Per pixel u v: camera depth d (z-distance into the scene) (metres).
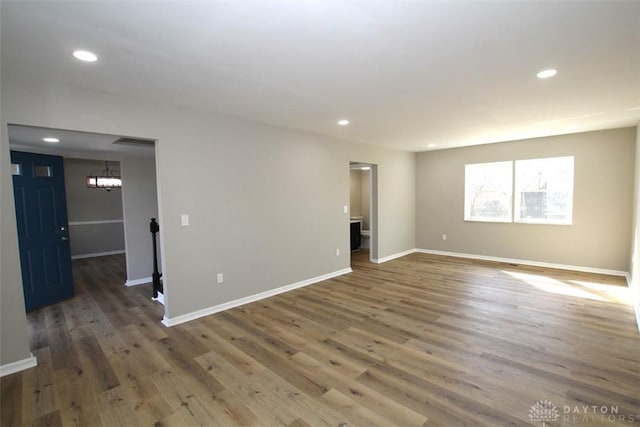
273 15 1.73
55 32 1.88
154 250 4.44
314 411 2.05
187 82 2.74
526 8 1.68
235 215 3.99
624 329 3.15
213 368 2.58
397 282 5.02
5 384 2.38
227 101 3.30
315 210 5.06
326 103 3.40
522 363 2.56
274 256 4.47
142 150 4.72
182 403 2.15
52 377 2.47
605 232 5.19
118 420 1.99
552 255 5.72
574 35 1.98
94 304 4.18
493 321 3.40
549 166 5.71
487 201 6.50
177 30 1.88
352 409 2.06
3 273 2.49
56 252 4.32
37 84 2.61
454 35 1.98
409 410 2.03
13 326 2.54
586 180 5.30
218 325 3.44
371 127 4.60
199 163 3.64
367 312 3.75
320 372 2.49
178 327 3.40
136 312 3.88
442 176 7.04
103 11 1.67
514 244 6.16
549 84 2.85
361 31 1.92
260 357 2.74
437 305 3.93
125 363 2.67
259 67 2.44
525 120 4.24
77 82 2.71
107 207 8.01
